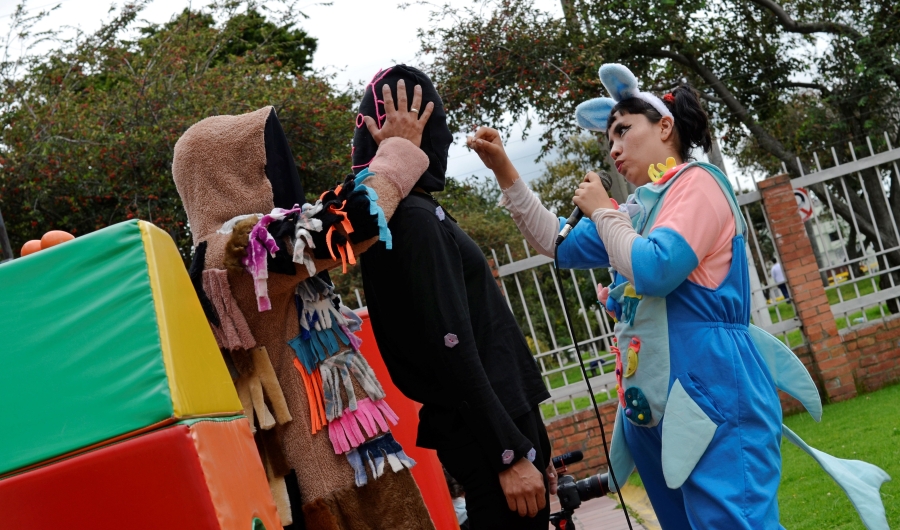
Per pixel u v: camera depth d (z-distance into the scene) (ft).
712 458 7.77
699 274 8.07
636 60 41.60
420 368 7.40
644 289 7.80
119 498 4.52
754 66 44.83
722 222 8.10
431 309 7.03
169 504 4.50
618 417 9.07
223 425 5.14
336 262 6.51
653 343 8.12
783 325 27.68
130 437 4.55
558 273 9.29
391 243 6.57
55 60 36.81
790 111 50.83
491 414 6.97
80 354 4.72
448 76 36.35
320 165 34.96
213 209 6.86
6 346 4.78
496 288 7.90
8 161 31.78
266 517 5.38
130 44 38.24
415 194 7.54
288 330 6.66
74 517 4.51
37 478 4.53
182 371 4.77
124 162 31.89
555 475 8.67
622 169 9.06
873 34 41.78
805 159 48.16
